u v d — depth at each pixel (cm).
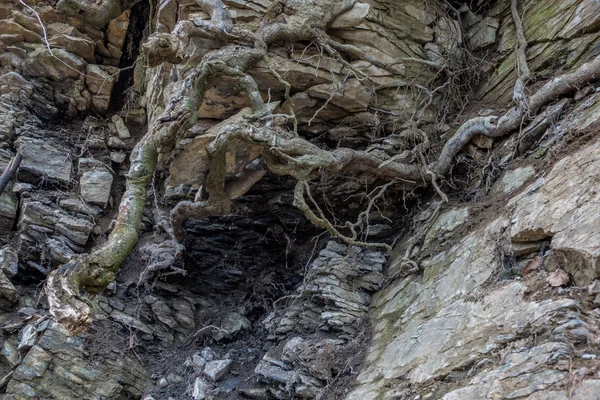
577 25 600
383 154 658
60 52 793
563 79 531
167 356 661
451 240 556
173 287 722
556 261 386
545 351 321
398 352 478
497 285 429
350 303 609
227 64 551
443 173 645
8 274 617
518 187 517
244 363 638
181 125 519
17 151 719
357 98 645
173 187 749
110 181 759
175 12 648
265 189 721
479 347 380
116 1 702
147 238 754
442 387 380
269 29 594
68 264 452
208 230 757
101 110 837
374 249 683
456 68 722
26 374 545
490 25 739
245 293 752
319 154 570
